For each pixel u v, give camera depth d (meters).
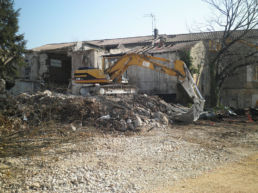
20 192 4.87
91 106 12.25
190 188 5.11
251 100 25.56
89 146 8.17
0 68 22.39
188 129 12.05
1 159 6.65
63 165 6.31
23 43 24.22
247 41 23.69
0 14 22.98
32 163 6.44
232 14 21.36
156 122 12.21
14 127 9.73
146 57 14.88
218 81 22.34
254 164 6.84
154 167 6.45
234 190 4.99
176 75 13.40
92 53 22.59
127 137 9.84
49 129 9.70
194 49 21.94
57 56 27.48
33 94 13.80
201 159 7.25
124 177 5.70
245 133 11.36
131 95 15.08
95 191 4.95
